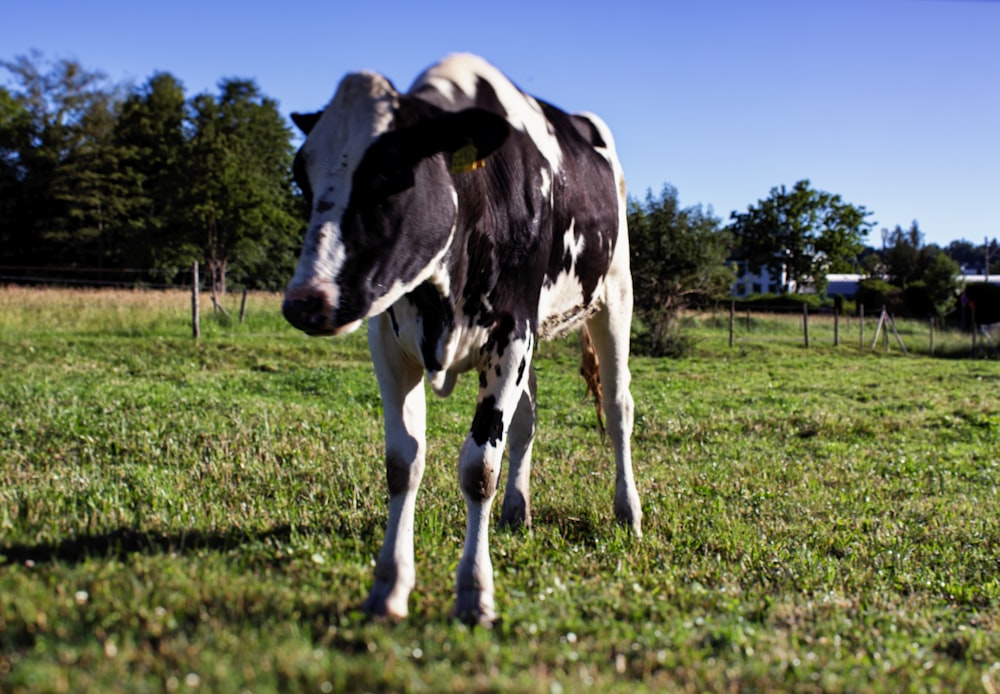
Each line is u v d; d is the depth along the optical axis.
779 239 71.56
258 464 6.25
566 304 4.88
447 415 9.82
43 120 57.44
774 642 3.39
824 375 18.39
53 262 55.12
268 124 60.53
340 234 3.16
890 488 7.44
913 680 3.15
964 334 35.44
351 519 4.84
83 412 8.16
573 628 3.36
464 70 4.09
